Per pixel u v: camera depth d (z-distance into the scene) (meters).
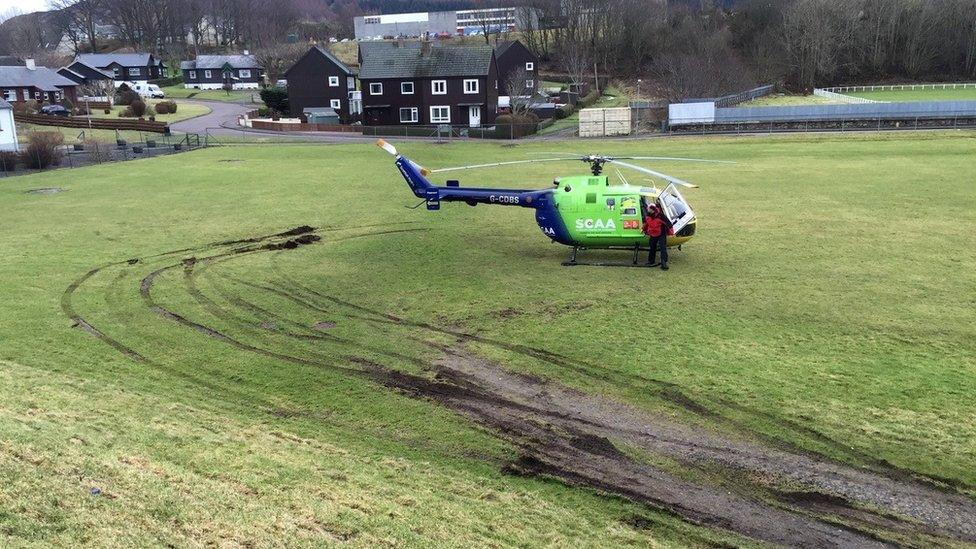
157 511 7.38
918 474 9.33
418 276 18.42
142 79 111.50
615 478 9.31
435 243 21.89
